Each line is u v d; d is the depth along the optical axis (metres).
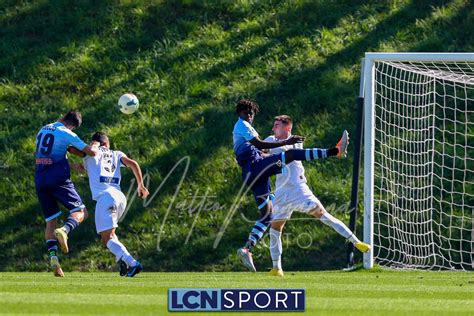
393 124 41.88
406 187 38.97
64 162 29.05
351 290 21.75
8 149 43.81
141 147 43.28
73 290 21.34
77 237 39.84
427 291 21.91
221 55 48.31
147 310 17.19
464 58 33.19
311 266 37.81
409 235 39.50
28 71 48.22
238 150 30.14
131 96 32.31
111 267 38.50
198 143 43.25
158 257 38.66
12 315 16.28
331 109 44.66
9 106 46.28
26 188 42.06
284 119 30.31
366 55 33.59
